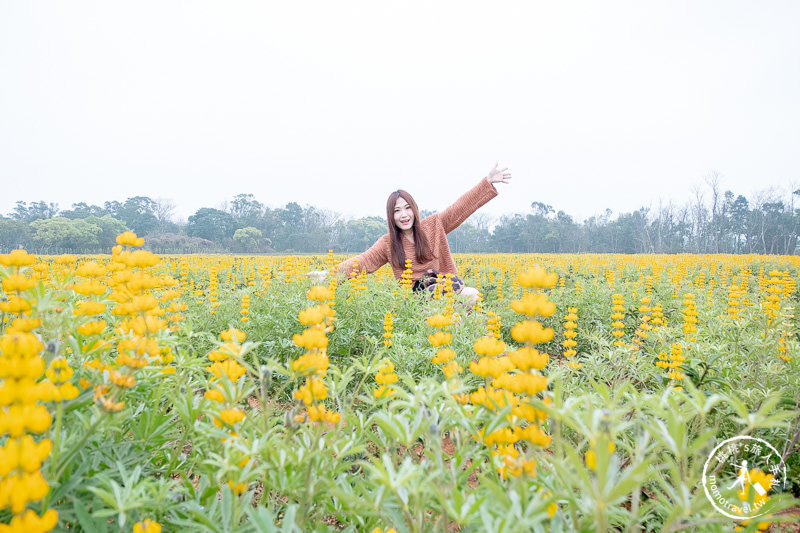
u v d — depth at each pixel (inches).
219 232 4269.2
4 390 40.7
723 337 164.6
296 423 64.4
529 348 54.7
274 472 63.3
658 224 3816.4
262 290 242.5
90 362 73.6
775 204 3464.6
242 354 66.7
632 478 39.9
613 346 163.9
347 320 194.1
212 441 64.0
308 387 64.4
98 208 4694.9
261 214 4756.4
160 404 86.6
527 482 57.1
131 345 56.8
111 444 66.9
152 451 75.2
